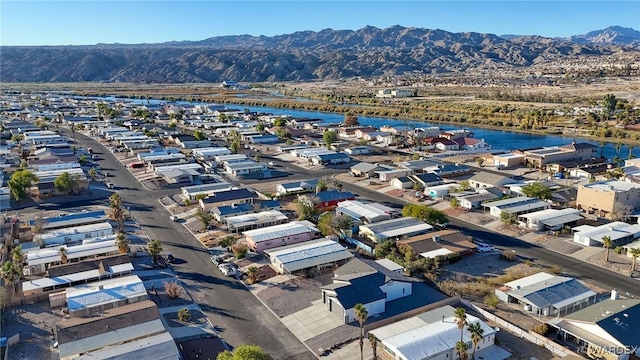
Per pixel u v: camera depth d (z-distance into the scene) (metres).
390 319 66.94
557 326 62.75
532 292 70.75
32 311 70.38
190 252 91.69
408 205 110.81
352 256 85.88
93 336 59.75
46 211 115.00
